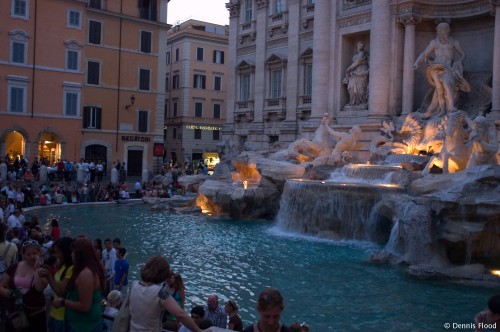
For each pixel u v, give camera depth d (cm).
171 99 7262
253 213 3067
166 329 825
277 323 483
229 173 3969
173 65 7219
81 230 2591
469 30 3362
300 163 3189
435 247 1836
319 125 3762
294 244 2253
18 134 4900
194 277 1669
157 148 5556
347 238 2380
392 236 2020
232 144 4903
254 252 2072
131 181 5009
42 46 4669
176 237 2419
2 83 4469
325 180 2833
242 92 5050
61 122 4812
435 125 2992
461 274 1642
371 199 2294
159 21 5491
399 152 3002
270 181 3081
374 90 3397
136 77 5375
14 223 1817
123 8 5275
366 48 3741
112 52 5197
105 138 5172
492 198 1772
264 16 4647
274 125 4559
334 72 3803
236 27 5041
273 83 4638
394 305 1384
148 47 5447
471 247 1805
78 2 4838
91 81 5075
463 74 3266
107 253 1303
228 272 1734
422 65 3462
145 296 594
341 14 3756
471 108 3108
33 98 4634
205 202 3406
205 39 7094
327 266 1822
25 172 4022
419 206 1869
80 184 4081
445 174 2125
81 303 605
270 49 4622
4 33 4462
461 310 1345
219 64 7238
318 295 1472
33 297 718
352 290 1524
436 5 3334
